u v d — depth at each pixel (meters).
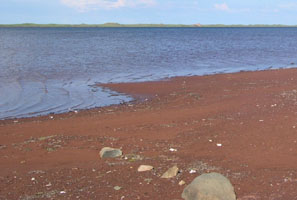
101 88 20.55
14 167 8.41
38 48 49.75
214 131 10.86
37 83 21.86
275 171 7.71
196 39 81.75
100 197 6.63
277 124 11.23
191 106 14.95
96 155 9.13
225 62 34.62
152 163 8.41
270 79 22.52
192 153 9.13
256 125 11.25
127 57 38.25
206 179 6.39
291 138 9.90
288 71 26.36
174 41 72.38
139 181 7.34
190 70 28.69
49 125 12.34
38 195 6.79
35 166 8.46
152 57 38.50
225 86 20.23
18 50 45.66
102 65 31.22
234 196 6.27
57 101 17.11
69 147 9.78
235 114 12.88
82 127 11.90
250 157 8.70
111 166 8.25
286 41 74.62
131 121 12.55
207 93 18.14
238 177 7.41
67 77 24.41
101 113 14.40
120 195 6.69
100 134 10.98
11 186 7.25
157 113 13.74
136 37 91.00
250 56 40.94
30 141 10.42
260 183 7.06
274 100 15.04
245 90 18.45
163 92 19.11
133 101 17.11
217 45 60.16
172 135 10.70
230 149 9.32
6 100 17.19
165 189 6.89
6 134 11.23
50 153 9.34
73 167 8.27
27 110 15.31
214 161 8.48
